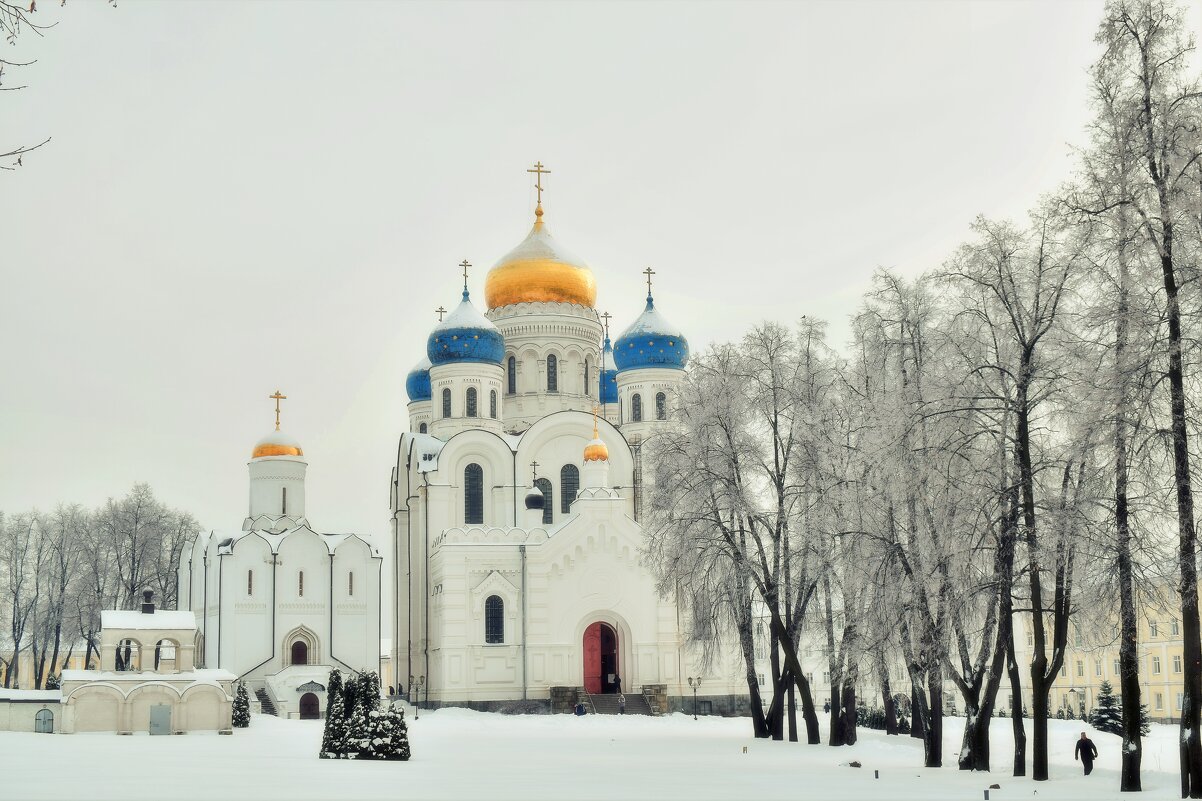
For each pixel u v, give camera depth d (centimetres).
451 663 8938
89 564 11169
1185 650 3459
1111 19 3647
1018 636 9975
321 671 9638
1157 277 3588
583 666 9300
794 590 6275
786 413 5838
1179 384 3503
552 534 9256
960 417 4247
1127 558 3612
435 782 3822
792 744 5872
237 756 5228
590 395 10656
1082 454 3675
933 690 4559
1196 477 3559
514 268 10650
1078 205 3738
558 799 3281
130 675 7775
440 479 9706
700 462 5934
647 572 9288
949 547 4219
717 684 9212
